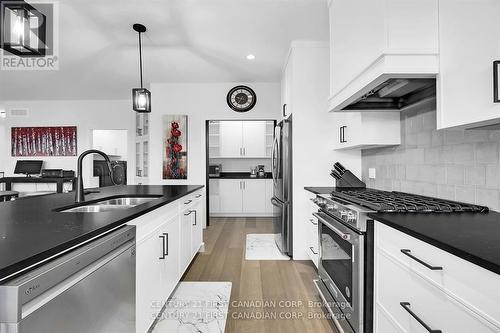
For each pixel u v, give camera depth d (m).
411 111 2.08
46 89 5.35
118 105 6.13
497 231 1.06
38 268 0.81
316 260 2.65
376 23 1.43
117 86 5.18
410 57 1.34
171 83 4.98
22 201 1.91
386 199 1.76
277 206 3.54
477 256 0.78
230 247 3.67
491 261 0.74
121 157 7.83
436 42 1.33
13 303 0.70
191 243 2.84
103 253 1.10
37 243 0.90
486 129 1.40
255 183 5.93
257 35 3.16
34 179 5.68
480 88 1.06
